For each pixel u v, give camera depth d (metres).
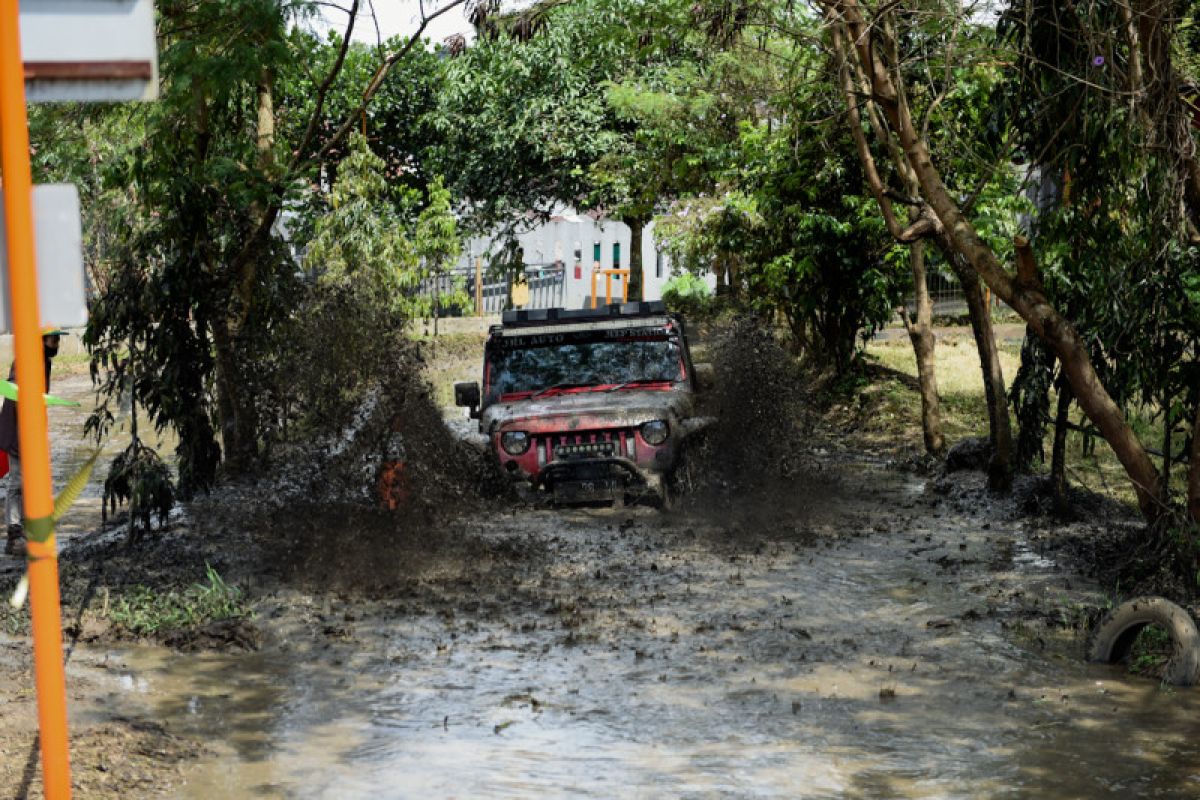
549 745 5.93
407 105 39.62
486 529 10.89
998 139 10.80
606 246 44.34
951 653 7.36
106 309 11.81
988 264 8.69
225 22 11.74
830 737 6.00
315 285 14.19
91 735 5.88
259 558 9.80
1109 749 5.80
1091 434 11.15
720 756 5.76
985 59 9.66
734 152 21.05
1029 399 11.79
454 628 8.00
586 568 9.58
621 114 23.92
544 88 31.61
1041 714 6.30
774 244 19.19
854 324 19.08
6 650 7.23
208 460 12.20
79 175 14.64
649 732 6.09
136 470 10.51
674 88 23.52
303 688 6.82
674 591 8.90
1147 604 7.02
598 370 12.84
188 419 12.04
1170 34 8.05
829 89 14.38
